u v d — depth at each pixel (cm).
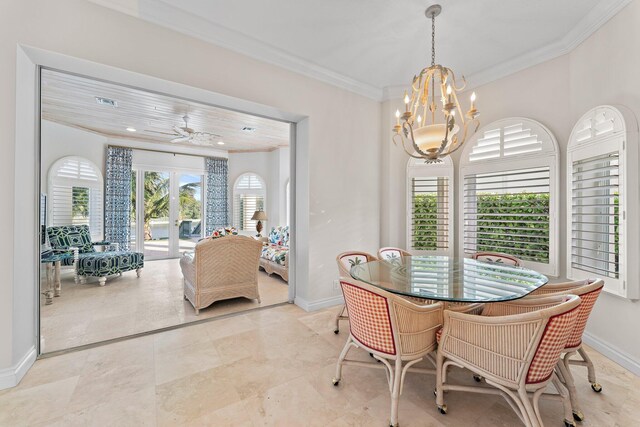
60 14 192
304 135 321
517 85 293
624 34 202
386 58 292
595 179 217
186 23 232
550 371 134
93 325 274
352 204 351
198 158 670
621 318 206
